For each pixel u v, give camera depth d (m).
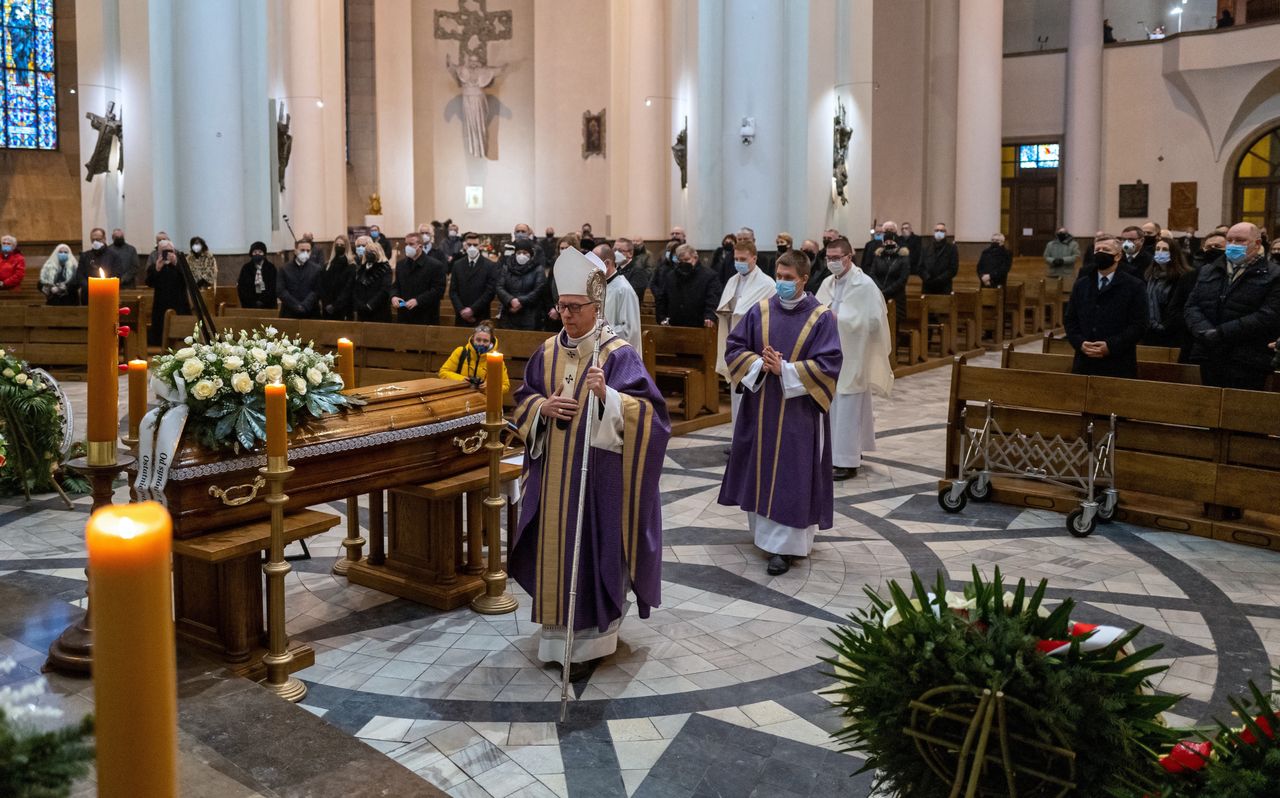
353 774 2.83
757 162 16.78
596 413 4.69
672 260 12.98
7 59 22.81
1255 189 25.77
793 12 17.33
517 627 5.43
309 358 4.91
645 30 22.80
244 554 4.43
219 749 2.92
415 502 5.82
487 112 27.78
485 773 3.94
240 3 16.47
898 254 14.45
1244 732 2.31
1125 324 7.83
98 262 14.93
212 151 16.03
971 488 7.99
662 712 4.47
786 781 3.90
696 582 6.21
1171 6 28.03
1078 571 6.38
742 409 6.60
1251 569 6.41
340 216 22.47
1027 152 28.67
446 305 15.62
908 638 2.42
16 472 7.79
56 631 3.39
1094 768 2.26
